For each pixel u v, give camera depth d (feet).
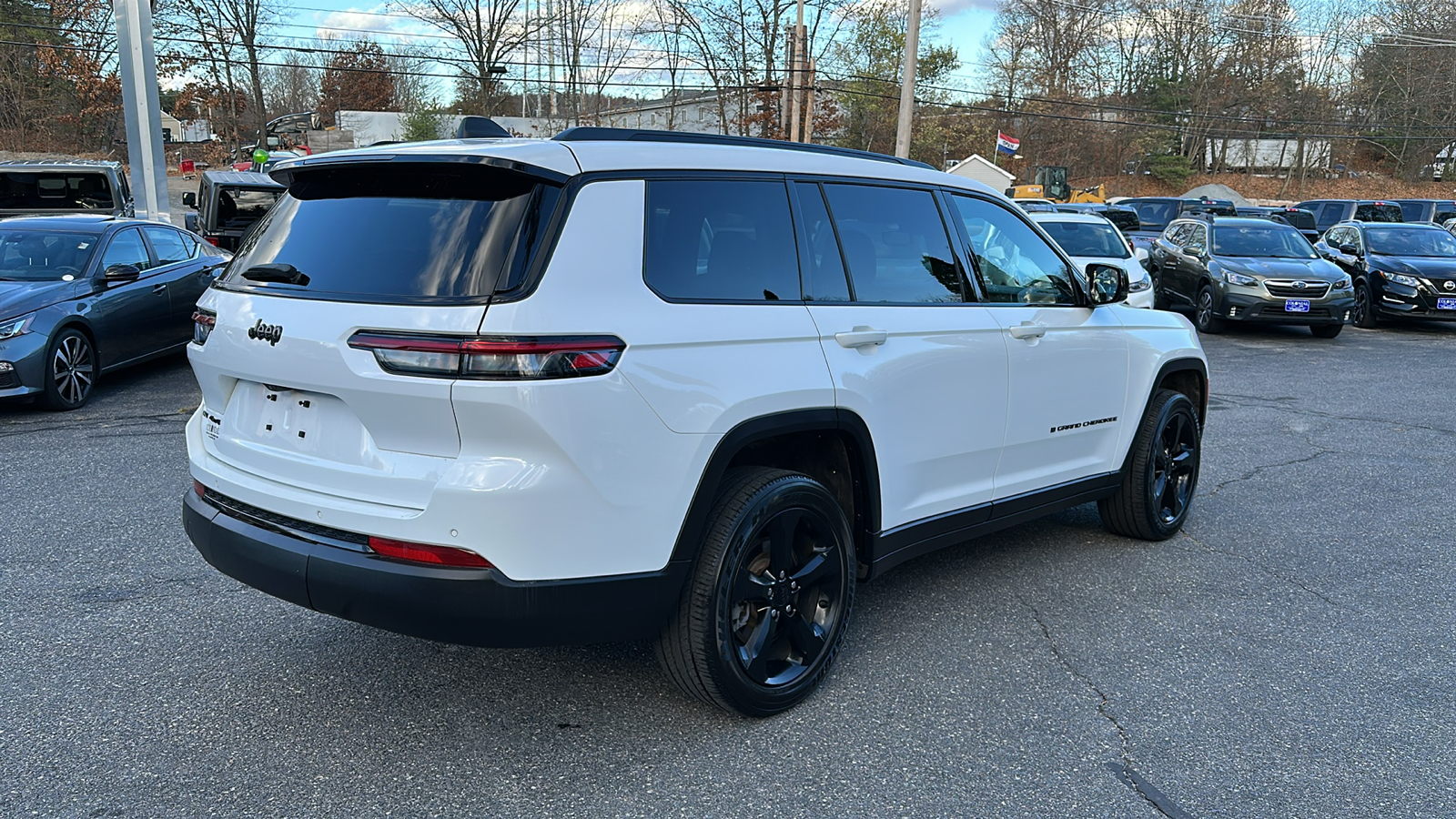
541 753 9.82
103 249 28.73
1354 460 23.24
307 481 9.36
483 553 8.55
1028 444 13.99
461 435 8.52
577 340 8.59
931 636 12.89
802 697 10.94
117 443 22.26
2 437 22.84
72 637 12.25
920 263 12.49
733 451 9.77
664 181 9.82
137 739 9.94
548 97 172.55
